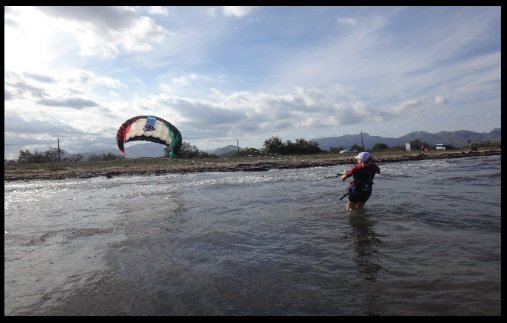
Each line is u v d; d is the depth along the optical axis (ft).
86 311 13.96
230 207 34.86
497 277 15.15
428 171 66.85
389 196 36.81
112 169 96.22
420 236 21.48
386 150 196.95
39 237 25.25
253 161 120.06
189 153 169.37
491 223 23.65
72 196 47.67
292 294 14.61
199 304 14.11
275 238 22.77
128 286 16.08
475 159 104.42
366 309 13.16
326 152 195.93
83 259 20.15
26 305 14.58
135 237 24.38
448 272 15.90
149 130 82.99
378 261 17.75
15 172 94.53
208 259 19.26
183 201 39.73
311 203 35.29
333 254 19.15
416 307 13.08
